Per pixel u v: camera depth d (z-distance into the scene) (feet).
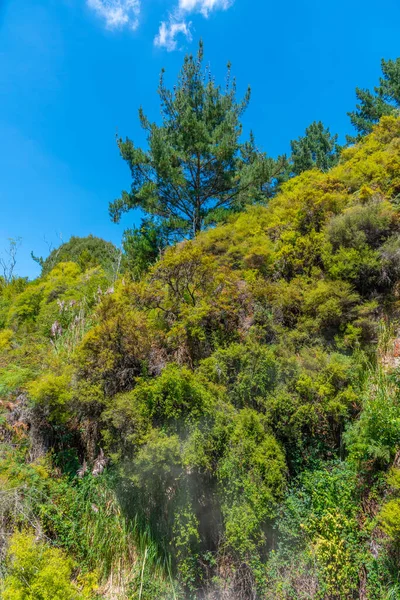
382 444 9.84
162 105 34.04
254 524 9.55
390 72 47.52
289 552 9.78
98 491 11.77
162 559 10.75
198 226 32.68
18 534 9.59
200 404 10.98
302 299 14.32
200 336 13.21
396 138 22.82
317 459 11.05
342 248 14.90
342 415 11.14
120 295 15.89
